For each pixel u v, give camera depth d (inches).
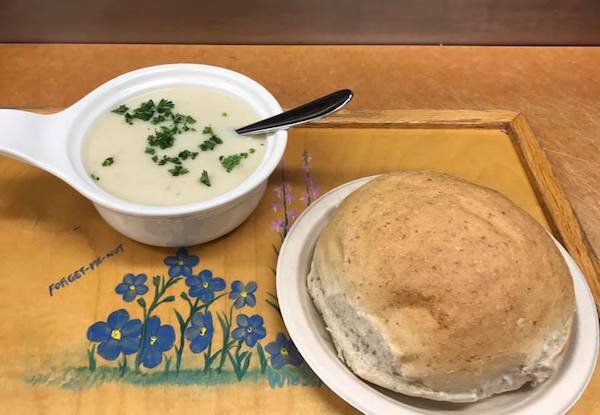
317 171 12.7
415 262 8.5
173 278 10.7
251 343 9.9
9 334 9.7
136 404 9.0
